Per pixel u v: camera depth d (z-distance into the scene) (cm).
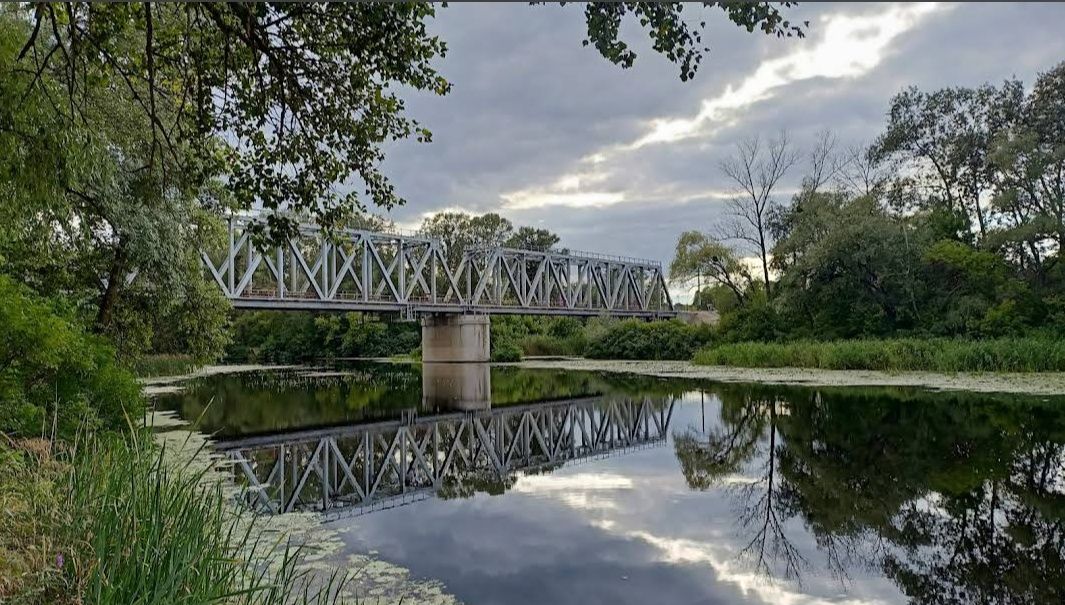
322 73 574
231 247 2741
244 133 589
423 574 539
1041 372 2042
